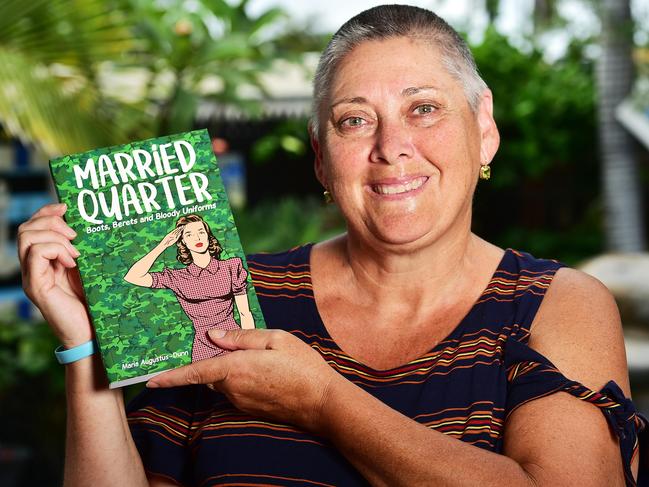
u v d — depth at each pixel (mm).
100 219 1629
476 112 1786
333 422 1562
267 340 1596
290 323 1820
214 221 1654
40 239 1607
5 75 4473
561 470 1477
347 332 1790
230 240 1652
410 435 1512
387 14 1763
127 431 1736
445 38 1751
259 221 6188
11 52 4516
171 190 1654
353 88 1725
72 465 1697
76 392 1679
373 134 1732
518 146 11648
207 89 8258
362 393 1580
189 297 1625
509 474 1462
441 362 1683
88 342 1655
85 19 4602
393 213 1715
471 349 1687
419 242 1725
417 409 1644
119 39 4785
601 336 1636
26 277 1631
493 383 1634
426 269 1766
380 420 1535
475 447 1508
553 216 12305
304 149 10234
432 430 1531
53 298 1631
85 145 4738
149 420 1792
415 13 1766
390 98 1707
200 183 1664
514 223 12297
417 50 1724
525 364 1614
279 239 6105
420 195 1713
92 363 1671
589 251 11695
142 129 5066
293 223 6234
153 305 1613
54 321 1646
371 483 1559
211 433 1709
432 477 1477
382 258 1766
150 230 1637
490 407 1612
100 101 4852
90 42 4668
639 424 1612
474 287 1782
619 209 10477
